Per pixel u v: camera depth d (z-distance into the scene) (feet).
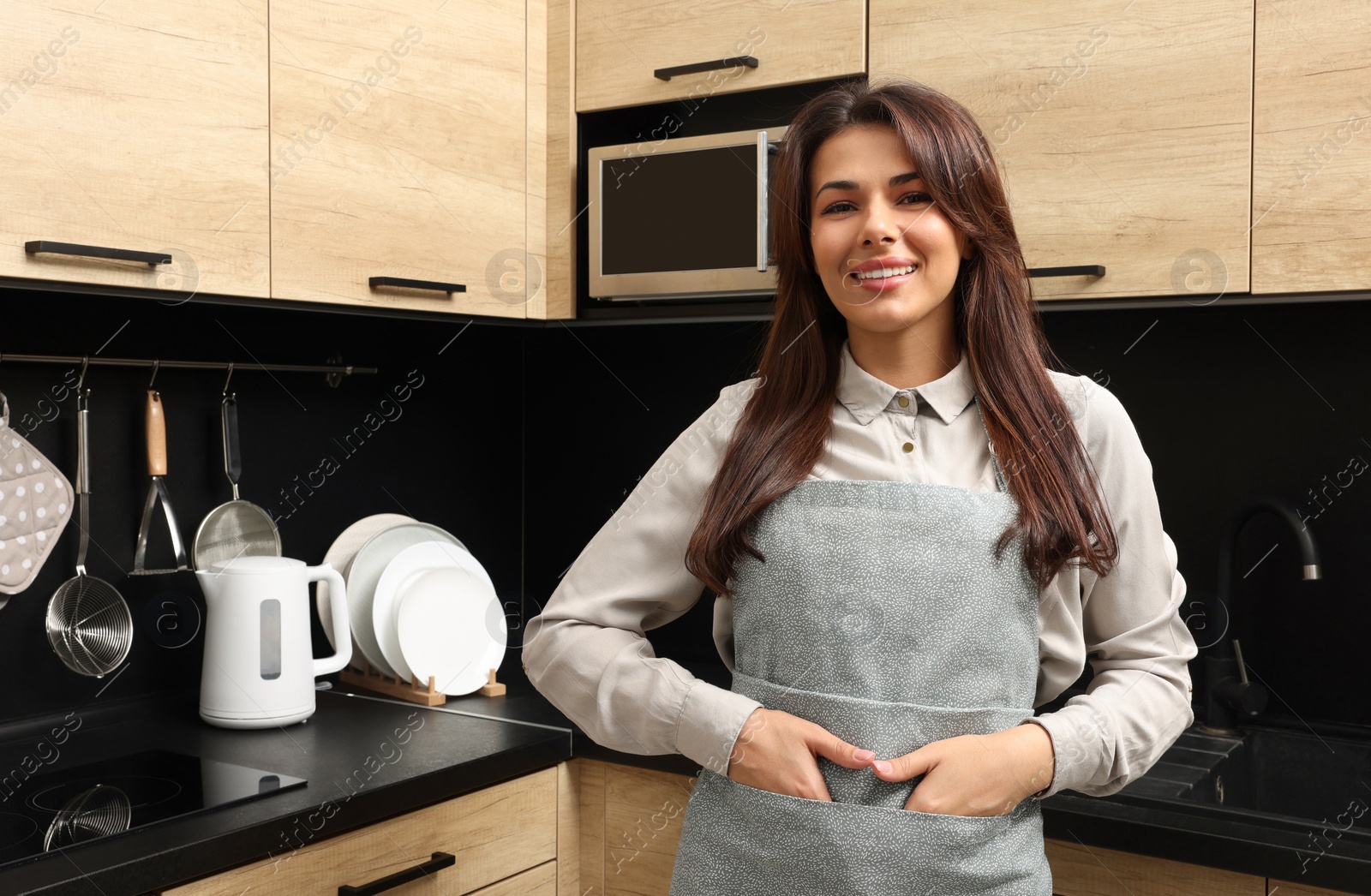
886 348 3.27
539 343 7.48
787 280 3.42
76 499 5.30
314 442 6.28
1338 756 5.21
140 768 4.63
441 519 7.02
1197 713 5.58
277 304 4.95
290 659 5.31
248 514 5.86
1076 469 3.11
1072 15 4.76
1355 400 5.30
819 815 2.99
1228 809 4.05
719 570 3.29
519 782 5.10
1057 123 4.81
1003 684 3.07
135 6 4.26
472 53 5.65
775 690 3.18
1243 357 5.53
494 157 5.78
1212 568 5.61
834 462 3.31
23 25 3.93
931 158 3.00
